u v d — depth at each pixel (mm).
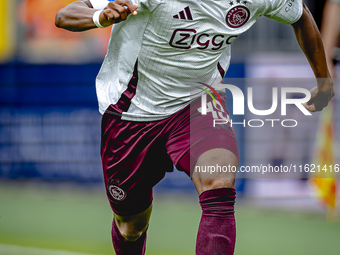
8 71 26219
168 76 9422
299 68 22625
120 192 10414
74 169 25781
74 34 26016
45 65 26094
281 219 18953
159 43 9086
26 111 26125
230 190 8391
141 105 9789
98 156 25656
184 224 18203
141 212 10719
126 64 9664
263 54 22922
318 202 21109
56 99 26016
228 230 8250
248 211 20344
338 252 14844
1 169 26141
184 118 9523
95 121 25703
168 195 23594
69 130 25875
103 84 10352
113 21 8562
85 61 25797
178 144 9305
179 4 8656
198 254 8359
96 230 17484
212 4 8672
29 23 26547
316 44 10234
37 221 18812
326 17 17422
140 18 9062
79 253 14750
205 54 9172
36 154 26000
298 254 14625
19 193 24328
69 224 18344
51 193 24391
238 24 8969
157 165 10195
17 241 16047
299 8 9742
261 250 15031
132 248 11445
